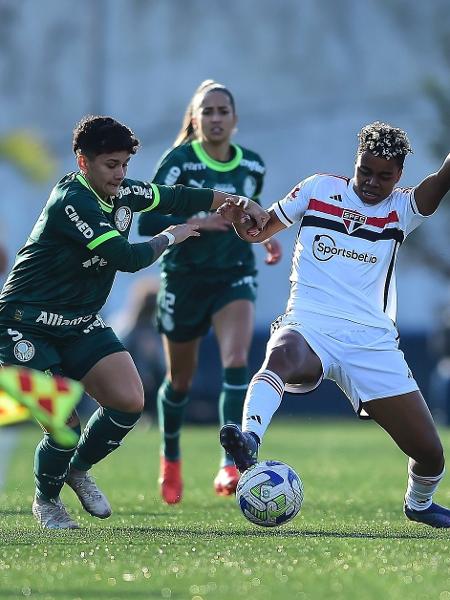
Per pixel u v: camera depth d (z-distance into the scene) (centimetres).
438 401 7044
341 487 3200
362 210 2191
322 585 1520
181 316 2991
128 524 2275
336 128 11156
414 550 1839
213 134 2961
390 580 1558
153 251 2173
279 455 4412
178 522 2322
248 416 2062
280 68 11275
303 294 2206
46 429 2162
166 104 11450
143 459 4334
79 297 2169
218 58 11381
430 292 10269
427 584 1531
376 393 2167
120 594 1465
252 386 2092
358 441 5319
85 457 2272
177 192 2298
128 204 2220
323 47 11225
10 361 2147
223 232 2950
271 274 10600
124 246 2109
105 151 2080
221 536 2023
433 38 10950
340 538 1994
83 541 1931
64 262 2130
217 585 1518
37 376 1752
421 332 8425
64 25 11650
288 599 1427
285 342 2138
